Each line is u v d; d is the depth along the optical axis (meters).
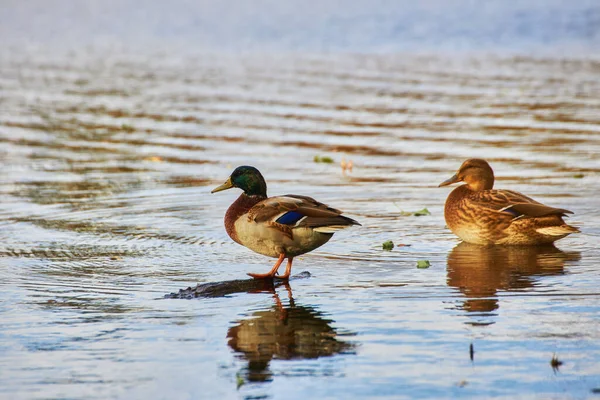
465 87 26.17
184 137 21.20
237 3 43.59
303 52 33.28
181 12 42.62
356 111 23.52
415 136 20.69
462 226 12.83
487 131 20.94
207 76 29.06
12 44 37.59
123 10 44.16
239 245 12.89
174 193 16.20
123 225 14.03
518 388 7.96
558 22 36.22
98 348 9.04
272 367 8.53
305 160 18.77
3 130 22.23
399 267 11.69
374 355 8.72
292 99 25.14
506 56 31.27
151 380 8.28
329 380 8.22
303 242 11.00
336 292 10.66
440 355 8.68
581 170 17.12
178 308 10.19
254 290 10.80
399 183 16.72
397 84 26.86
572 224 13.62
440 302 10.19
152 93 26.64
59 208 15.18
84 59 33.38
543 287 10.66
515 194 12.83
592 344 8.84
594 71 28.06
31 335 9.40
